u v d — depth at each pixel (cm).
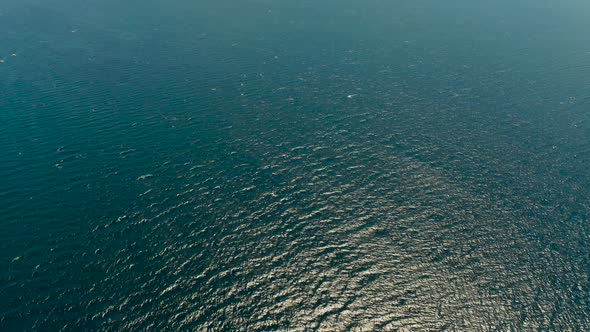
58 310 4841
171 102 9269
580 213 6369
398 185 6919
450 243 5869
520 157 7662
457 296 5162
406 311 4984
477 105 9488
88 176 6856
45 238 5731
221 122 8550
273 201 6512
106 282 5172
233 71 11056
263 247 5728
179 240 5781
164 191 6619
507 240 5922
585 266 5544
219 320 4800
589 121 8850
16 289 5050
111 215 6125
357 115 8988
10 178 6744
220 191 6669
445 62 11894
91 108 8881
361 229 6069
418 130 8462
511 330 4806
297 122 8650
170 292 5081
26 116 8488
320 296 5112
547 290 5241
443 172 7238
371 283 5294
